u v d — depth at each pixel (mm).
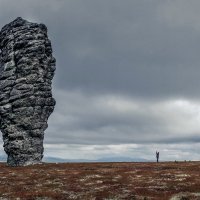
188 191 51125
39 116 110750
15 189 57125
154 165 97438
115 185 58656
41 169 88375
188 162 110625
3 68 117000
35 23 116125
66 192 53656
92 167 93188
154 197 47156
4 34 120688
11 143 108938
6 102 112438
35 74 111875
